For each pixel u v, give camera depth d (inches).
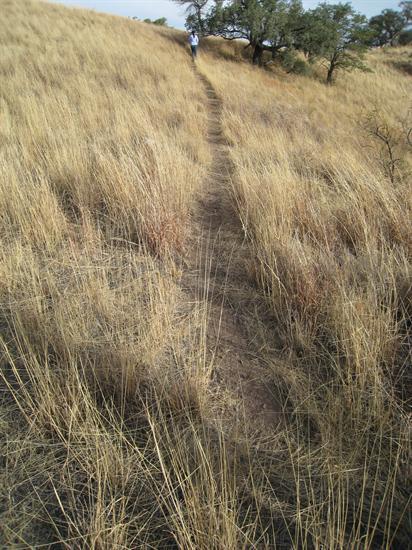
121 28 685.3
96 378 76.0
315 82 658.2
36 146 193.5
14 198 136.6
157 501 56.4
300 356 92.0
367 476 63.2
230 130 300.2
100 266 119.6
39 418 69.3
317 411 74.0
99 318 94.9
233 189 176.1
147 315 93.7
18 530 55.4
